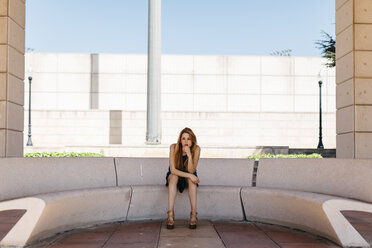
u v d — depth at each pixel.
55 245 3.87
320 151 20.80
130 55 28.31
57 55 28.02
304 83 28.83
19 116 6.59
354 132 6.70
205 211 5.34
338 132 7.37
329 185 4.74
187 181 5.02
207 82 28.50
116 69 28.20
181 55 28.47
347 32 6.97
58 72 27.94
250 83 28.66
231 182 5.68
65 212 4.36
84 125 24.73
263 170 5.57
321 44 23.48
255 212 5.12
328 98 28.80
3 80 6.09
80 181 5.19
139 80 28.20
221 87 28.53
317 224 4.19
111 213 5.05
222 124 25.17
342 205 3.95
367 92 6.73
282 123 25.39
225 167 5.77
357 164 4.46
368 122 6.70
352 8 6.78
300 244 3.95
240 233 4.46
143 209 5.28
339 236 3.80
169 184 4.91
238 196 5.28
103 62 28.17
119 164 5.60
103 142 24.67
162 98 28.22
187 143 4.95
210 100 28.41
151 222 5.11
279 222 4.85
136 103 28.08
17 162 4.55
